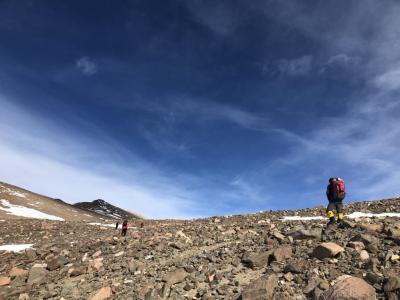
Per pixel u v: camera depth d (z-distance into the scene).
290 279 9.79
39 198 108.50
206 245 16.61
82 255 18.55
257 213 34.66
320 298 8.04
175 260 14.38
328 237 13.36
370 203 28.16
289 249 12.11
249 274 11.12
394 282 7.94
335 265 10.26
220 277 11.13
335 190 15.95
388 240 11.88
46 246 22.09
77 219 88.50
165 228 27.92
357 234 12.96
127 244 19.56
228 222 27.52
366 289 7.79
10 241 32.00
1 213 76.88
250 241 15.53
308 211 29.39
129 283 12.07
